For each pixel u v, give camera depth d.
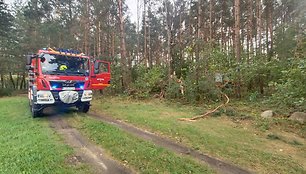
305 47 9.57
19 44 28.22
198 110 11.13
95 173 4.32
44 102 8.69
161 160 4.86
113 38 26.80
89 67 10.01
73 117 9.23
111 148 5.56
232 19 25.11
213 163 5.00
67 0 26.81
